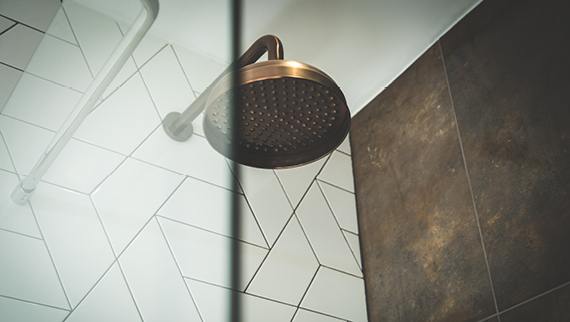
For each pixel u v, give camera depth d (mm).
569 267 777
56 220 864
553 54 939
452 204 1046
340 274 1151
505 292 868
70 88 996
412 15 1202
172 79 1189
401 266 1109
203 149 1131
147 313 860
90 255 865
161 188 1019
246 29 1230
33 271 798
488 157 1003
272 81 597
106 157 990
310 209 1213
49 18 1044
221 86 621
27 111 918
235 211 1079
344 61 1323
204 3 1158
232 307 948
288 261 1088
